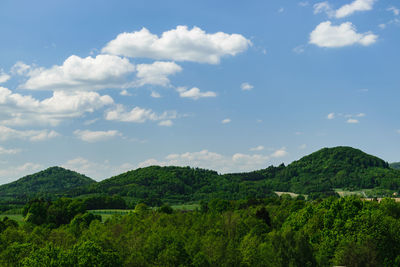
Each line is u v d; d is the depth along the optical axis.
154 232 110.75
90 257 77.75
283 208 170.50
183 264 84.25
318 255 80.81
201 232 120.19
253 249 91.12
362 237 82.38
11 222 153.88
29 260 78.19
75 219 174.62
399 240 83.25
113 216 167.25
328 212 98.44
